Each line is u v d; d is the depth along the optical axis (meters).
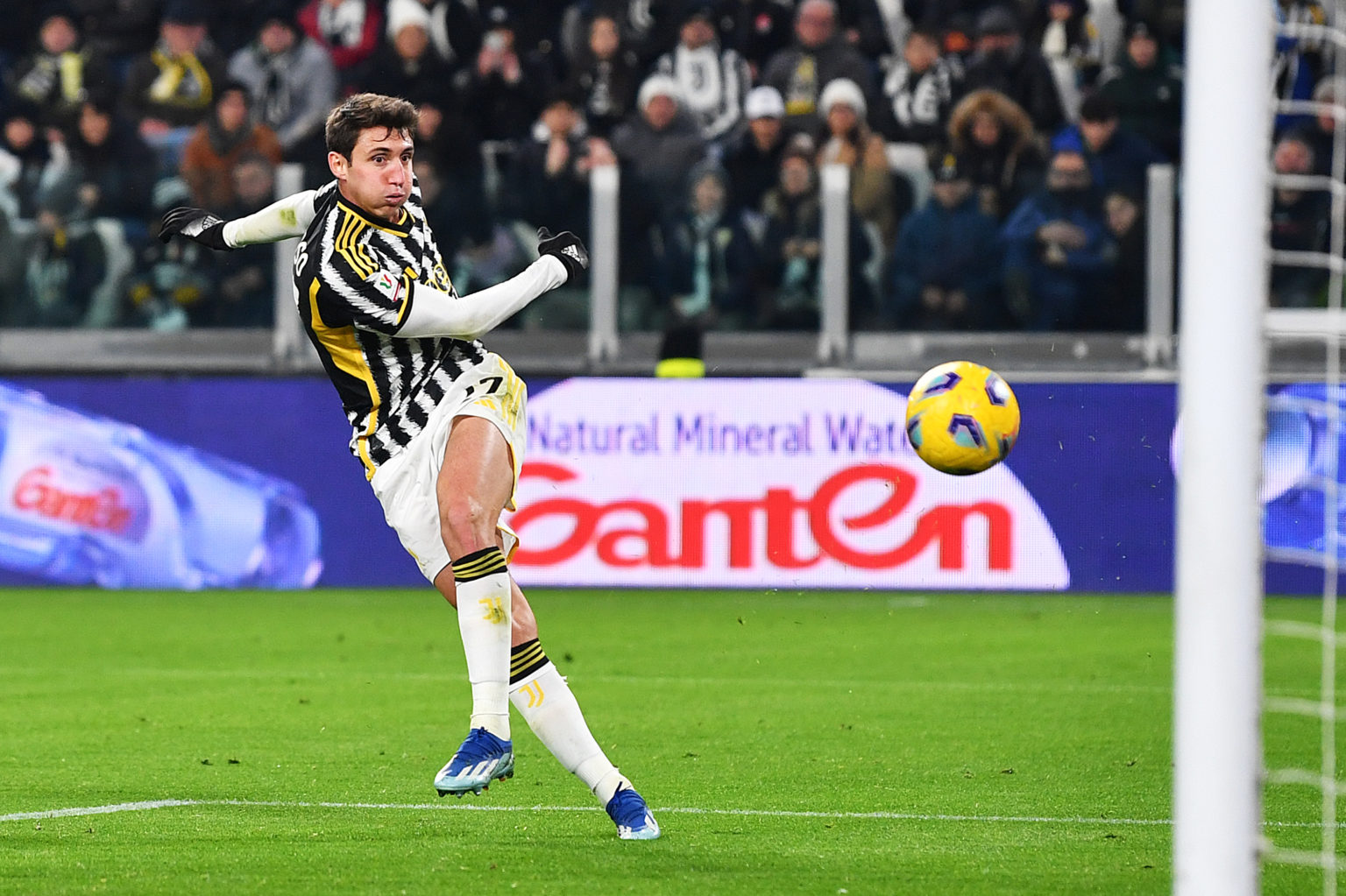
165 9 47.66
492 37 46.28
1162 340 41.09
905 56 45.69
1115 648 30.52
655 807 16.17
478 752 13.46
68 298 44.16
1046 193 41.84
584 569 39.34
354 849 14.01
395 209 14.26
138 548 41.03
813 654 29.70
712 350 42.59
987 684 25.97
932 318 41.97
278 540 40.88
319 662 28.44
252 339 43.47
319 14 47.53
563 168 43.53
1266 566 37.59
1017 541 38.38
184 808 15.95
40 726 21.50
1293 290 41.91
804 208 42.50
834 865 13.41
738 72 47.09
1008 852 14.05
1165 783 17.70
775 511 38.66
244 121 44.62
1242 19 10.55
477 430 14.13
